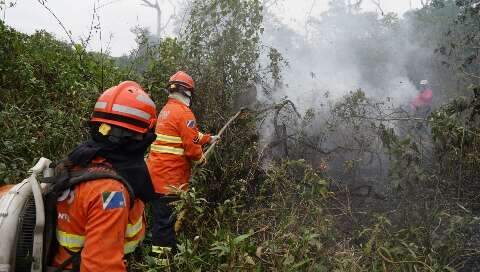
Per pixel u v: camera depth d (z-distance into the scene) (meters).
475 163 4.00
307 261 2.54
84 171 1.61
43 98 4.74
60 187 1.57
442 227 3.56
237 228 3.05
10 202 1.57
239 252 2.43
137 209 1.76
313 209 3.13
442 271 2.92
